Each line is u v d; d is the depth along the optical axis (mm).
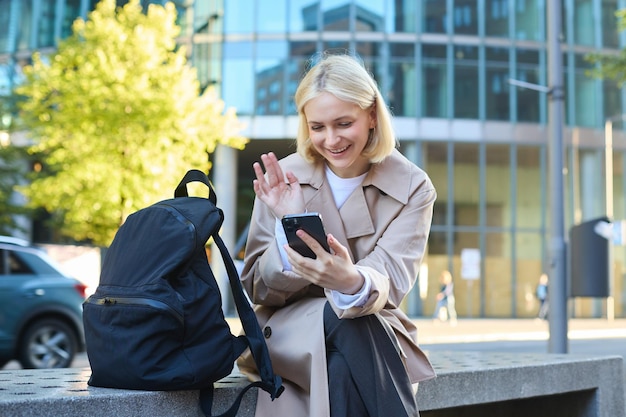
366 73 2838
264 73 30594
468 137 32094
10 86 29391
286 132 30297
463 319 32156
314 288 2988
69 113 21938
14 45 32250
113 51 22016
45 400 2342
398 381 2695
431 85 31906
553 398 4613
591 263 10320
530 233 32875
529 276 32844
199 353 2572
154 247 2609
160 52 22844
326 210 2994
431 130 31797
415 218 2957
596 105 34000
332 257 2516
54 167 22781
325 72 2809
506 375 3770
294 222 2496
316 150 3021
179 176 22438
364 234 2982
